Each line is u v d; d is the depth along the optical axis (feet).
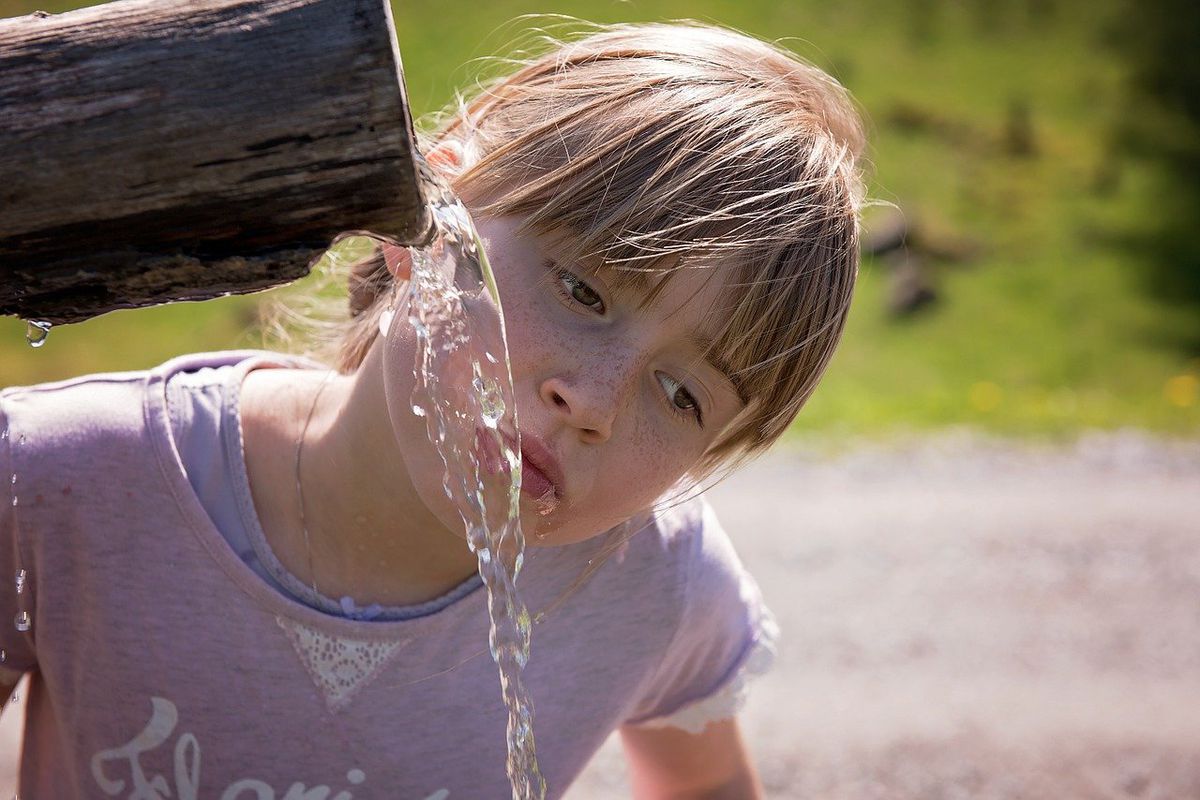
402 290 4.40
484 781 5.01
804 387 4.74
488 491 4.09
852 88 49.62
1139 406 31.76
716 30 5.24
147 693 4.70
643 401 4.34
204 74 3.07
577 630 5.16
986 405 30.78
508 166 4.43
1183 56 54.03
